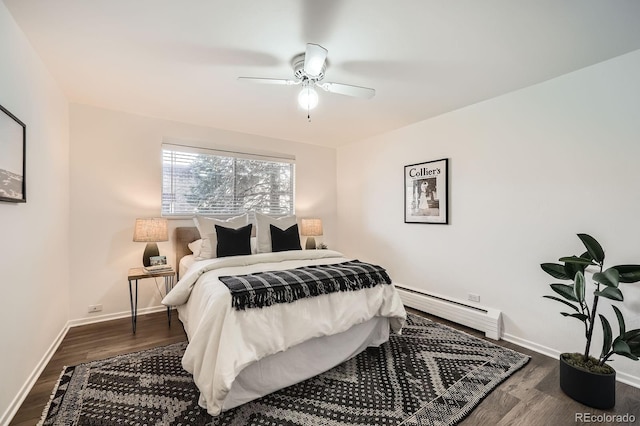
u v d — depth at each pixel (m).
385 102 2.74
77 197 2.74
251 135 3.81
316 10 1.48
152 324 2.77
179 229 3.22
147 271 2.70
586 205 2.08
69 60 1.96
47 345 2.08
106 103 2.75
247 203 3.84
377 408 1.59
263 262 2.55
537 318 2.33
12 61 1.53
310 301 1.86
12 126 1.51
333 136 3.95
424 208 3.24
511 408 1.61
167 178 3.28
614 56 1.93
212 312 1.59
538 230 2.33
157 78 2.24
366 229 4.07
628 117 1.89
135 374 1.89
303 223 4.00
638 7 1.44
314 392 1.73
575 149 2.13
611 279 1.54
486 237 2.68
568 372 1.72
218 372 1.42
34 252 1.84
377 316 2.27
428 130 3.22
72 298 2.71
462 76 2.21
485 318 2.57
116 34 1.68
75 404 1.59
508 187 2.52
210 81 2.29
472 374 1.93
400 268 3.56
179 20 1.56
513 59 1.96
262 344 1.60
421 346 2.34
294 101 2.70
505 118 2.54
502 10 1.48
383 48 1.83
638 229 1.86
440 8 1.46
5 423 1.44
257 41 1.75
